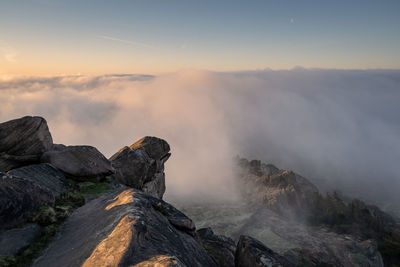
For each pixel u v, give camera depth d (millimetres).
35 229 10312
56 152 20812
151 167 34469
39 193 11977
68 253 8594
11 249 8859
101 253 7320
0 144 19766
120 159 28828
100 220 10555
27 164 20562
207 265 11141
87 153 21516
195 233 13414
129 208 10352
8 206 10039
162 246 8562
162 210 12938
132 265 6695
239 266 14398
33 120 21234
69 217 12391
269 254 14141
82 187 19156
